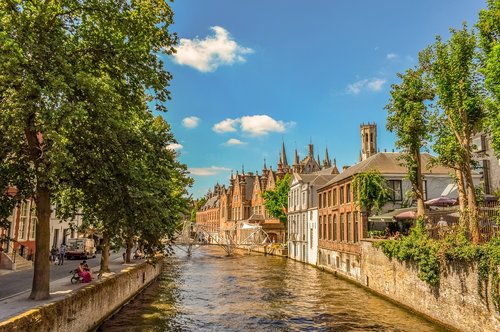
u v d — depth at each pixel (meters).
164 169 15.96
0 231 26.38
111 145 13.69
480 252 14.66
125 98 14.98
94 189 14.55
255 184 91.56
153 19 14.48
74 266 28.31
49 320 11.99
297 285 30.03
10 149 12.95
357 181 31.16
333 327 17.89
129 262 28.91
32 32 11.70
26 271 24.58
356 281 30.23
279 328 17.75
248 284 30.58
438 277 17.86
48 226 14.20
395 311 20.92
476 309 15.00
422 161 34.31
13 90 12.05
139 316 19.34
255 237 74.69
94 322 16.44
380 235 29.47
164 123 29.16
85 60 14.06
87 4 14.00
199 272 38.66
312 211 45.88
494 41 16.45
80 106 11.23
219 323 18.47
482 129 20.11
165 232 17.50
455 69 19.33
